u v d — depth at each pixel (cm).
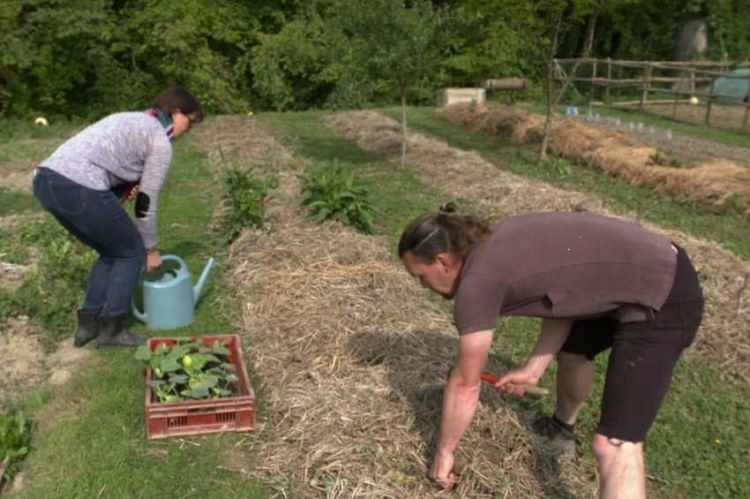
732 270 578
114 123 401
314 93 2189
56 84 1786
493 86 1727
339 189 664
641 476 249
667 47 2488
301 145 1198
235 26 2112
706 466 346
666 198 857
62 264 528
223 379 373
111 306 429
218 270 564
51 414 374
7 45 1631
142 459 334
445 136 1329
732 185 823
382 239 654
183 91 420
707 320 490
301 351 420
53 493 312
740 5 2422
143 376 404
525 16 1034
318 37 2059
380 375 390
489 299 247
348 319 451
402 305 483
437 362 402
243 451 342
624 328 253
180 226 691
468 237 253
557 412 339
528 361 303
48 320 468
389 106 1981
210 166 973
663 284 247
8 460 326
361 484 310
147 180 405
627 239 251
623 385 249
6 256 584
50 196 387
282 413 366
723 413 391
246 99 2145
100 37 1764
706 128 1538
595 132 1164
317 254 566
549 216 260
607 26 2472
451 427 287
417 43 936
